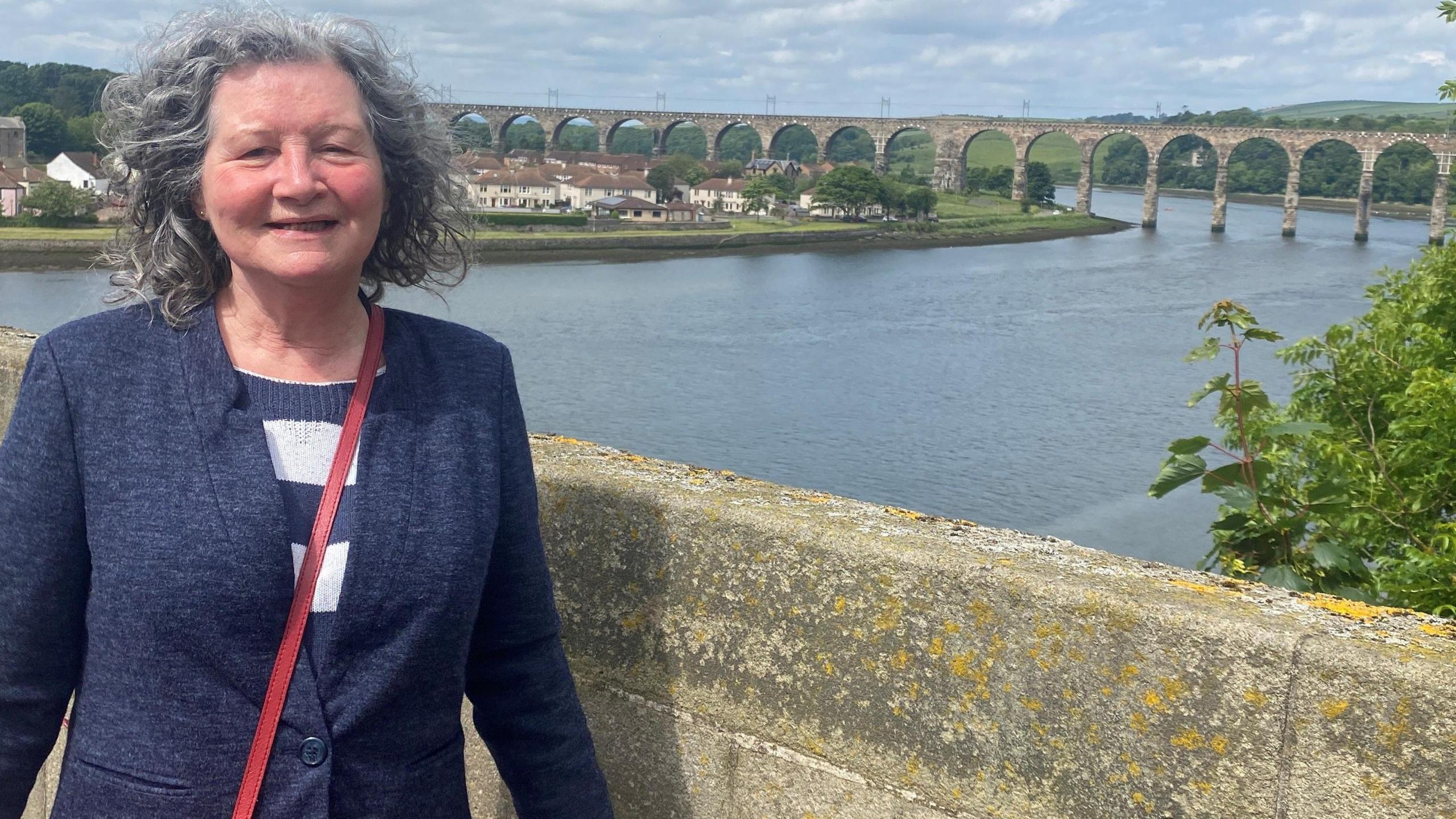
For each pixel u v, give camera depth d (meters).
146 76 1.72
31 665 1.61
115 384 1.62
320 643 1.61
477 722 1.89
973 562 1.85
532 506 1.83
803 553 2.01
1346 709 1.54
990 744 1.83
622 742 2.24
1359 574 3.11
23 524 1.57
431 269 2.02
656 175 159.25
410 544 1.65
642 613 2.21
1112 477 33.97
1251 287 80.94
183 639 1.56
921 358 53.69
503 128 190.62
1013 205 168.38
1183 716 1.66
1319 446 5.51
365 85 1.75
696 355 53.72
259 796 1.59
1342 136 136.75
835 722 1.98
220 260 1.76
